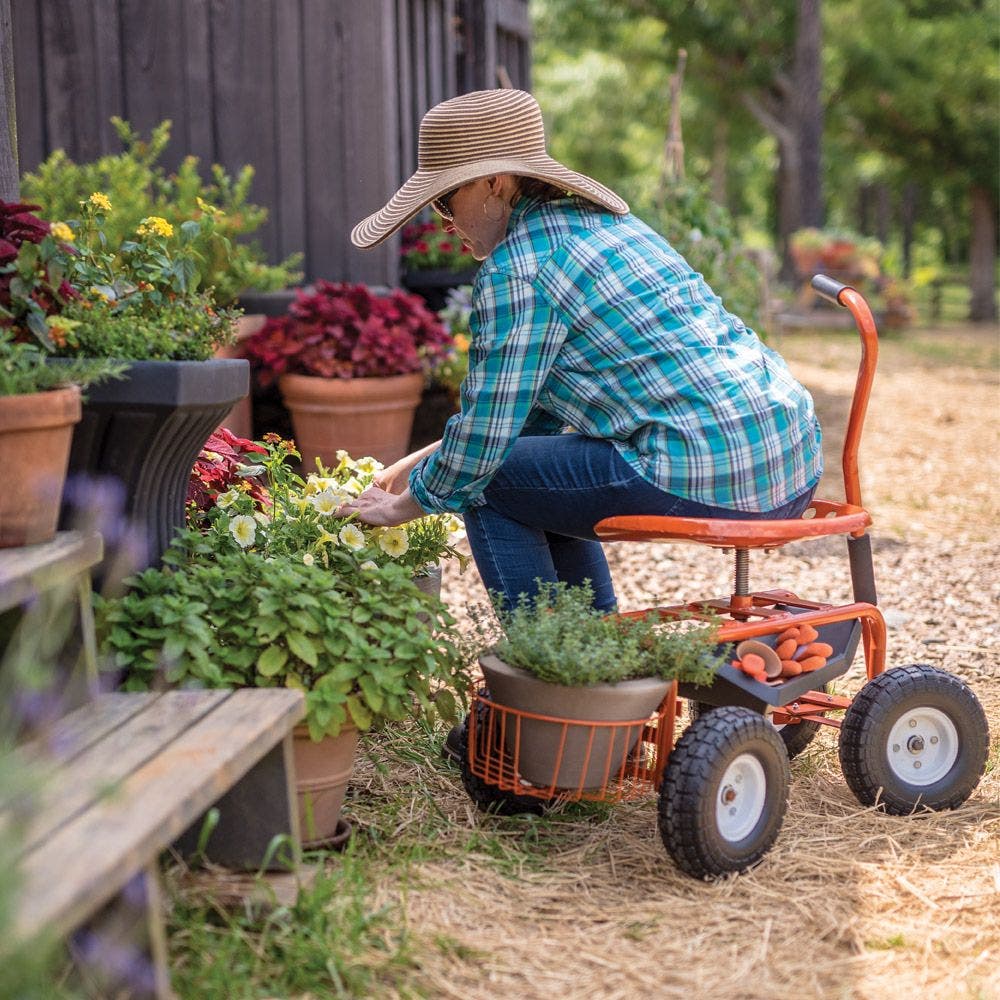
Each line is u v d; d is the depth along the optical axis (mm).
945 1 21641
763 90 22344
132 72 6090
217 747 2010
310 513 2893
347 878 2336
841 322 16734
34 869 1603
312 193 6219
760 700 2625
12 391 2102
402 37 6469
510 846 2613
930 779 2855
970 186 20703
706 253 7574
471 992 2061
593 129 28453
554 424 3076
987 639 4199
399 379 5602
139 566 2504
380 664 2451
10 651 2117
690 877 2490
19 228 2416
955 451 8062
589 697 2414
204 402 2404
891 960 2221
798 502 2773
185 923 2123
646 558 5238
